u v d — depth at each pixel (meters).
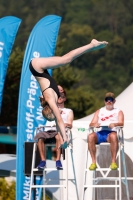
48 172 32.03
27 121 29.73
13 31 30.88
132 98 31.61
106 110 25.66
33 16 167.12
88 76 144.38
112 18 157.00
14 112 58.66
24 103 29.86
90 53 146.75
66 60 20.97
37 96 30.02
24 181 29.02
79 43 151.62
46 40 30.83
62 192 29.86
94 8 161.75
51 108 20.91
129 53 148.50
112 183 29.03
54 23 31.25
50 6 168.12
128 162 28.91
